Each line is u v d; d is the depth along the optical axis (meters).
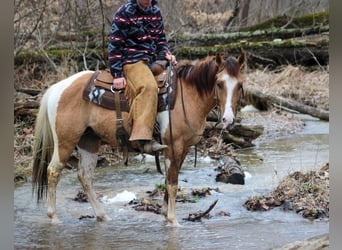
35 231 5.87
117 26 5.96
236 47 14.75
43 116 6.33
